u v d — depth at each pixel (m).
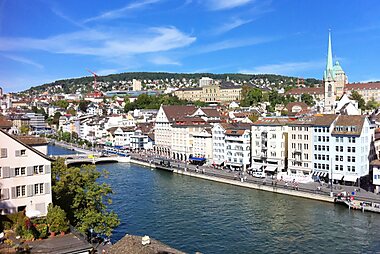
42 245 51.34
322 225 89.62
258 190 126.31
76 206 67.31
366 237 81.69
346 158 126.69
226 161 167.88
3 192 58.66
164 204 109.62
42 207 61.94
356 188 119.31
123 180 147.88
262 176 140.25
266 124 149.75
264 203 109.56
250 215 98.19
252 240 81.12
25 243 51.72
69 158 199.50
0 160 58.44
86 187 70.50
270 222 92.44
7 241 51.22
